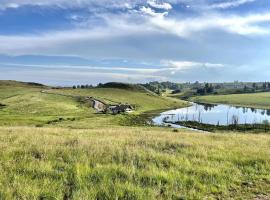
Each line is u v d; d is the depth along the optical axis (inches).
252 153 676.7
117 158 542.0
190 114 7160.4
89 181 409.1
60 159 518.3
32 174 426.9
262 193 408.5
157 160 546.0
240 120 5974.4
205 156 616.4
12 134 831.7
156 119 5935.0
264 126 4394.7
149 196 366.0
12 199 329.4
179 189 402.6
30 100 7450.8
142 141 754.2
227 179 463.2
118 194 369.1
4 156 511.8
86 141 685.3
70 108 6752.0
